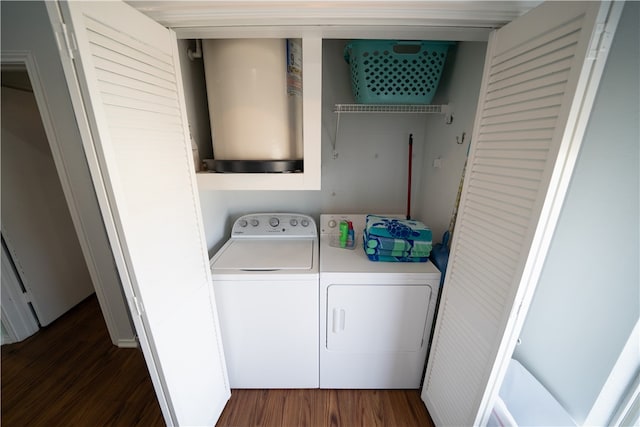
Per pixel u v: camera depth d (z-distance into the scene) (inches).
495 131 34.8
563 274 39.7
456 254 44.3
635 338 31.9
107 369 70.1
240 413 57.4
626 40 29.9
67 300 92.0
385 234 56.2
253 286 52.7
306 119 44.3
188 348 42.8
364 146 75.8
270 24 36.3
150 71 33.0
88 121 25.9
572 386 39.1
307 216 74.4
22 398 62.4
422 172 76.5
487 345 36.4
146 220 32.8
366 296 53.5
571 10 23.9
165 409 39.2
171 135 37.6
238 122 45.8
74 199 63.0
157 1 31.4
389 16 33.7
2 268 74.6
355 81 57.9
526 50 29.5
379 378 60.9
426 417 56.8
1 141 73.7
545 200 26.6
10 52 53.4
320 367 60.0
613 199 32.4
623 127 30.9
